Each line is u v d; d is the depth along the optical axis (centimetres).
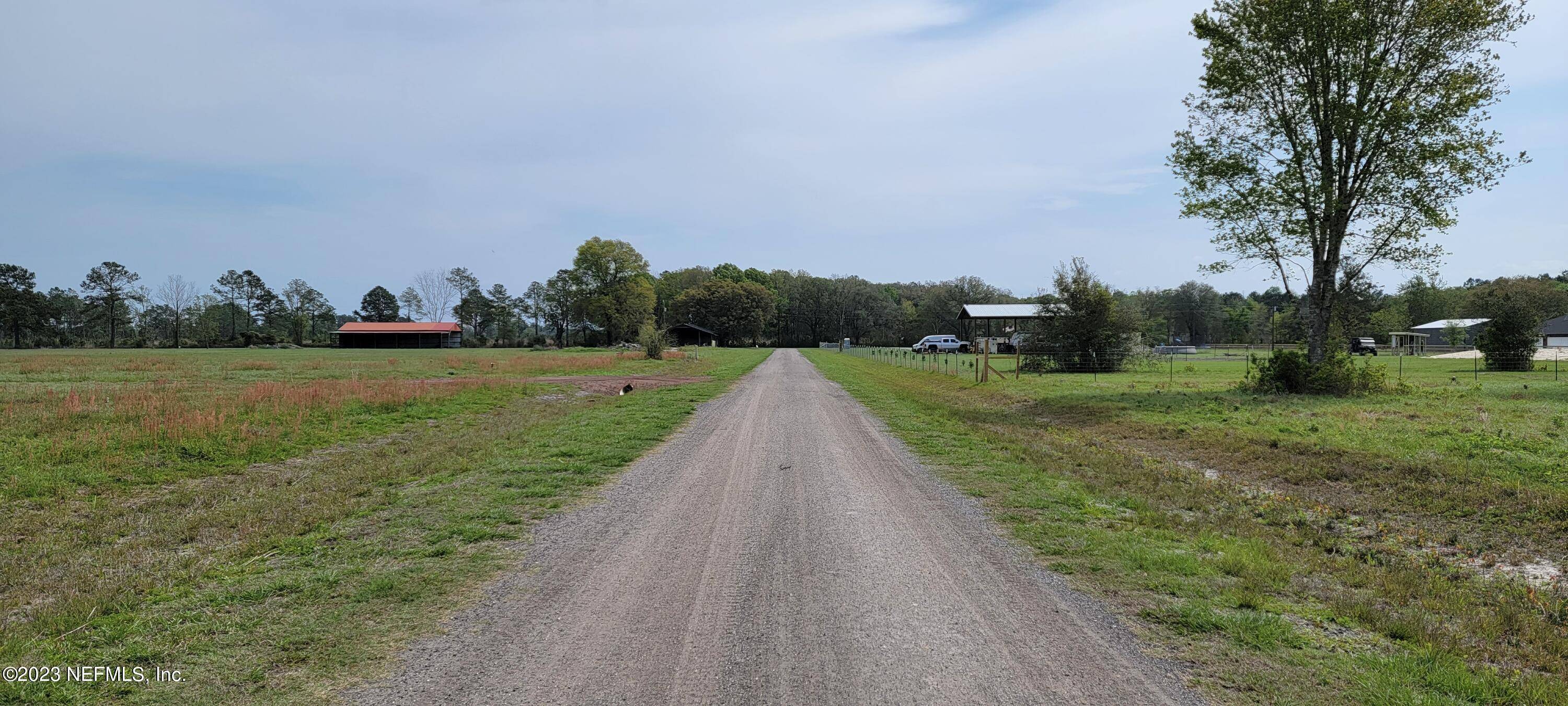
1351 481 947
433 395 1917
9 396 1775
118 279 10056
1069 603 487
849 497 823
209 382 2553
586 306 10138
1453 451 1052
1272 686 369
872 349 8862
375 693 358
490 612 468
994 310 6091
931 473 971
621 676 375
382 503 788
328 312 12319
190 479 965
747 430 1421
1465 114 1889
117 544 648
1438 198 1961
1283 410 1622
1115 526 698
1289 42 2006
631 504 789
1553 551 664
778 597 496
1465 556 659
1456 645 421
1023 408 1920
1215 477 1027
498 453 1128
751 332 11600
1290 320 7506
